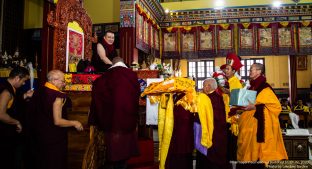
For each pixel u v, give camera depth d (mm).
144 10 10461
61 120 3508
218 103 4219
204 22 13109
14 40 11078
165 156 4008
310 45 12609
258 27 12867
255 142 4332
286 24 12703
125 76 3721
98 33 10469
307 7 12445
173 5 13125
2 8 10523
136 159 4695
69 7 5957
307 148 5473
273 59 20359
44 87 3600
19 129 3768
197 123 4105
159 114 4184
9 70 6230
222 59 18781
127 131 3633
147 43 10961
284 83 20156
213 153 4062
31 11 12031
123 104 3605
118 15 10617
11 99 3770
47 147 3465
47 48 5305
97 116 3762
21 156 4145
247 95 4242
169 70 7402
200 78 19078
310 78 19828
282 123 9875
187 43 13156
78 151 4055
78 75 5258
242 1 12672
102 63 5582
